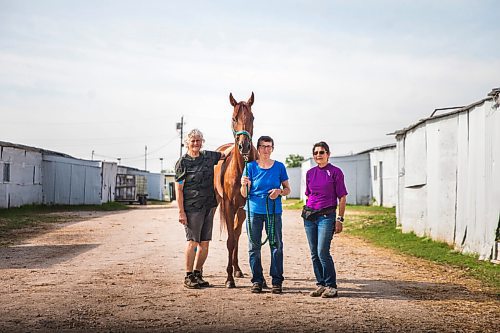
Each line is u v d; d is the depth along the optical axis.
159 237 13.73
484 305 6.24
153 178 58.69
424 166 13.56
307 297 6.58
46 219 19.95
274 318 5.53
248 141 7.01
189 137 7.26
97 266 8.83
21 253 10.48
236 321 5.39
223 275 8.14
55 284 7.21
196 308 5.92
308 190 6.82
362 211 24.88
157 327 5.16
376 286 7.37
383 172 29.70
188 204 7.10
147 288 7.00
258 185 6.84
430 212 13.04
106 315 5.58
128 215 23.66
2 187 23.98
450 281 7.83
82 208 30.06
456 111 11.33
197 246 7.57
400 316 5.66
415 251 11.27
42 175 28.62
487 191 9.80
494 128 9.47
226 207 7.25
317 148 6.76
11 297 6.38
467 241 10.77
